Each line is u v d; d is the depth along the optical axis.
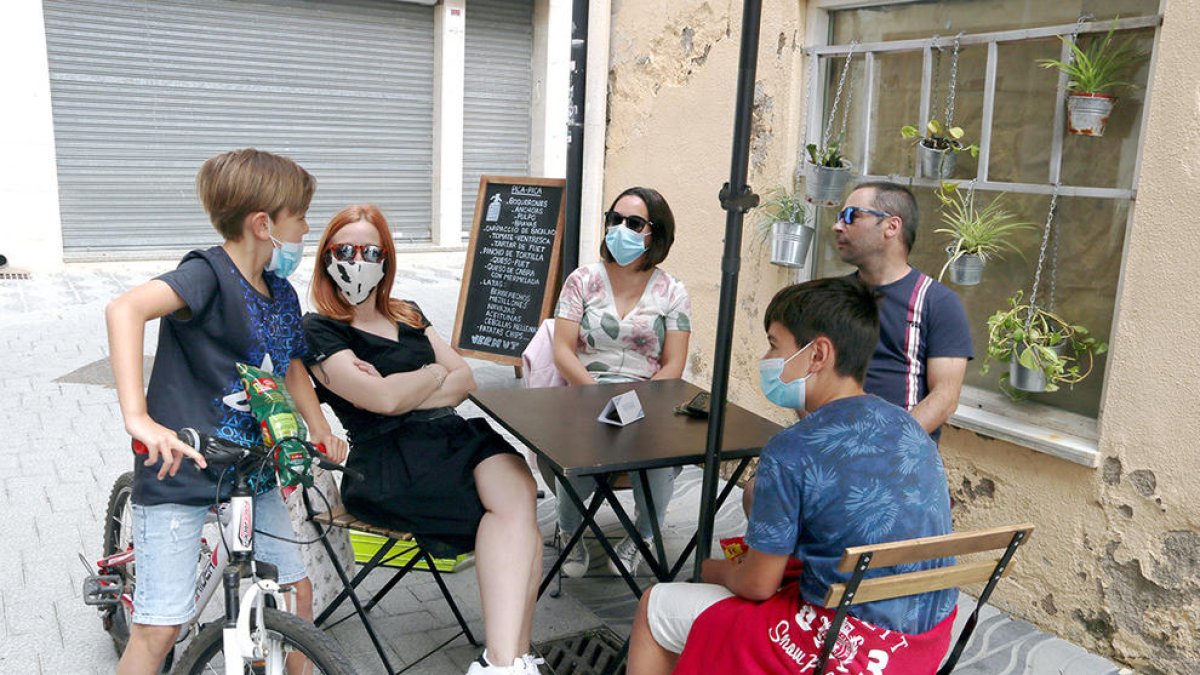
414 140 12.49
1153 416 3.14
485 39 12.59
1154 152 3.10
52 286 9.64
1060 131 3.49
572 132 5.95
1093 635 3.39
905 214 2.97
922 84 4.02
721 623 2.16
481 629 3.42
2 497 4.34
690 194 5.23
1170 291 3.08
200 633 2.30
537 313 6.21
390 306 3.17
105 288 9.62
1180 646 3.14
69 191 10.59
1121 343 3.22
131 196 10.95
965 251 3.72
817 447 2.02
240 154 2.25
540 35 12.76
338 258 2.91
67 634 3.23
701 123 5.11
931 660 2.07
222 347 2.28
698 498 4.79
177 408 2.27
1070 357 3.52
